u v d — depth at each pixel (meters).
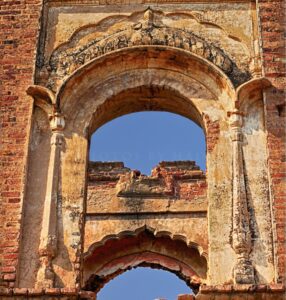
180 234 22.34
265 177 13.38
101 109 14.45
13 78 14.52
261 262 12.55
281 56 14.48
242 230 12.73
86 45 14.91
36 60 14.68
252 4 15.27
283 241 12.64
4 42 14.92
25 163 13.59
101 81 14.54
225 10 15.21
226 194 13.23
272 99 14.02
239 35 14.88
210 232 12.87
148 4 15.32
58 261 12.73
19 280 12.64
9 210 13.16
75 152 13.78
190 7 15.26
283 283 12.22
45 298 12.08
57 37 15.01
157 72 14.63
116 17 15.23
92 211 23.05
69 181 13.48
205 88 14.40
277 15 14.99
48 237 12.84
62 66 14.66
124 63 14.64
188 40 14.73
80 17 15.24
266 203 13.12
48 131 14.02
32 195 13.40
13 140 13.84
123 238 22.64
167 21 15.11
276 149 13.52
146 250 22.56
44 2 15.41
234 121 13.80
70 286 12.52
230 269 12.51
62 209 13.20
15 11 15.28
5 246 12.84
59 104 14.02
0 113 14.13
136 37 14.77
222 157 13.60
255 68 14.38
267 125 13.77
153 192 23.34
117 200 23.23
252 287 11.95
